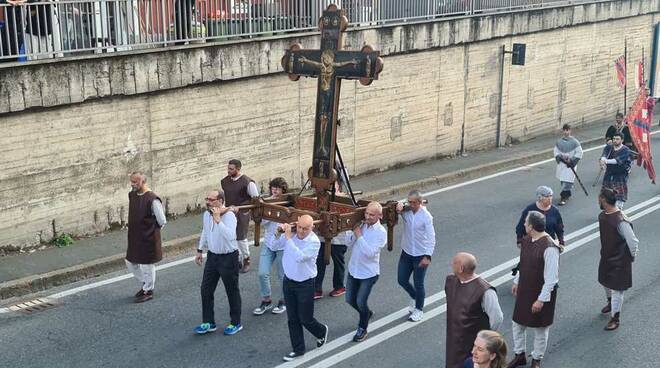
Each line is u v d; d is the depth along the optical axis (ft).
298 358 28.71
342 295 35.29
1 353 28.73
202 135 46.60
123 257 38.73
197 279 37.17
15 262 37.37
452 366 23.75
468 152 70.23
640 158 55.21
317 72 27.09
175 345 29.76
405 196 55.77
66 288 35.65
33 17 39.06
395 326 31.96
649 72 99.76
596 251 42.47
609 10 87.66
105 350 29.14
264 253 32.65
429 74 63.57
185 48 44.24
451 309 23.75
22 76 37.32
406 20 60.75
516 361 28.37
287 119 51.75
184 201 46.42
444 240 44.19
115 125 42.01
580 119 87.76
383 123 60.23
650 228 47.21
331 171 27.40
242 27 48.60
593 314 33.76
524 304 27.45
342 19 26.27
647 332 31.91
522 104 76.59
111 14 41.81
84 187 41.24
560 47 80.84
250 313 33.06
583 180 61.72
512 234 45.68
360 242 29.35
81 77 39.75
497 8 70.85
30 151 38.58
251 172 50.14
